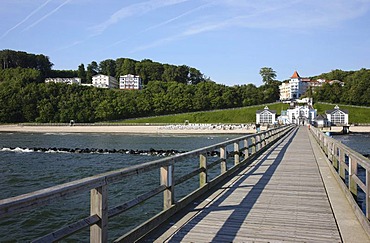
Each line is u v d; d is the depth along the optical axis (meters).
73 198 14.08
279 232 5.25
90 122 100.62
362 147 46.22
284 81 163.88
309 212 6.38
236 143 11.64
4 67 151.62
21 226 11.15
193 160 26.81
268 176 10.25
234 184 9.01
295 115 92.56
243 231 5.29
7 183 18.95
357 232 5.05
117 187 16.47
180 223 5.61
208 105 112.25
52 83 110.50
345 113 90.56
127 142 53.75
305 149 18.91
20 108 99.81
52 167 25.39
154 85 119.88
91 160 30.17
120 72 171.88
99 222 3.78
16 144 49.19
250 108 109.31
